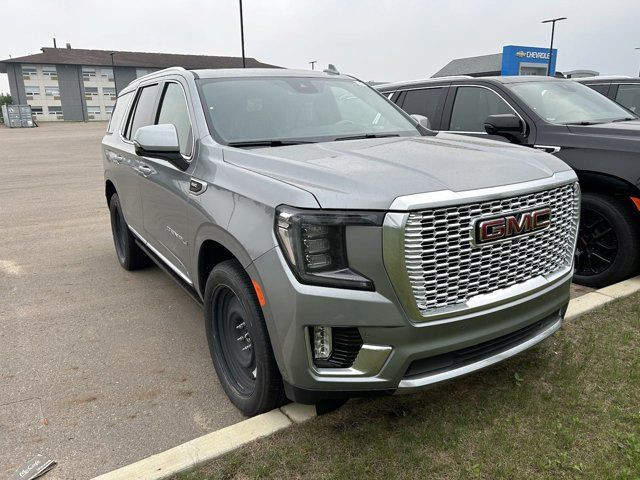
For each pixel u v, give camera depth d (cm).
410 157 294
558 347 365
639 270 481
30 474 266
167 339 419
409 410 303
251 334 279
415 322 243
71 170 1625
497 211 259
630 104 840
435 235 242
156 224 422
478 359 269
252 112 373
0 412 322
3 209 980
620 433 276
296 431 284
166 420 313
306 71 454
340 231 239
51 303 497
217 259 337
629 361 345
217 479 255
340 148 324
